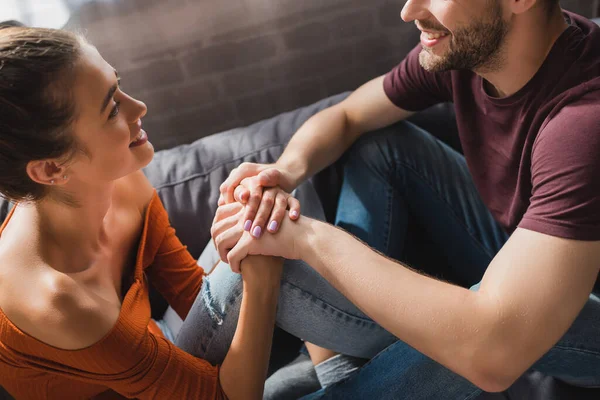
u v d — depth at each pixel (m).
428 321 0.97
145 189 1.25
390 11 1.94
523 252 0.95
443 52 1.10
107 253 1.11
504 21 1.02
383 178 1.41
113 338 0.96
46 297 0.93
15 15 1.70
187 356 1.07
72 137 0.90
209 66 1.93
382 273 1.03
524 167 1.12
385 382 1.12
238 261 1.12
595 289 1.20
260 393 1.09
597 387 1.17
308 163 1.35
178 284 1.33
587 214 0.92
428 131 1.66
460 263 1.47
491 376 0.95
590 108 0.96
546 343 0.93
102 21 1.78
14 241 0.98
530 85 1.07
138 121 1.03
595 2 1.97
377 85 1.44
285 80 2.01
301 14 1.90
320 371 1.29
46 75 0.85
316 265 1.08
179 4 1.80
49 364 0.98
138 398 1.10
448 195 1.43
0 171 0.89
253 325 1.08
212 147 1.64
